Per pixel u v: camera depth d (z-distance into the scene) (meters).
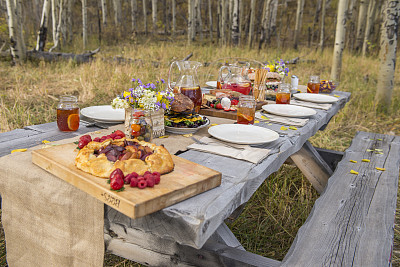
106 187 1.05
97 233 1.25
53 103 5.39
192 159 1.50
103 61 8.85
